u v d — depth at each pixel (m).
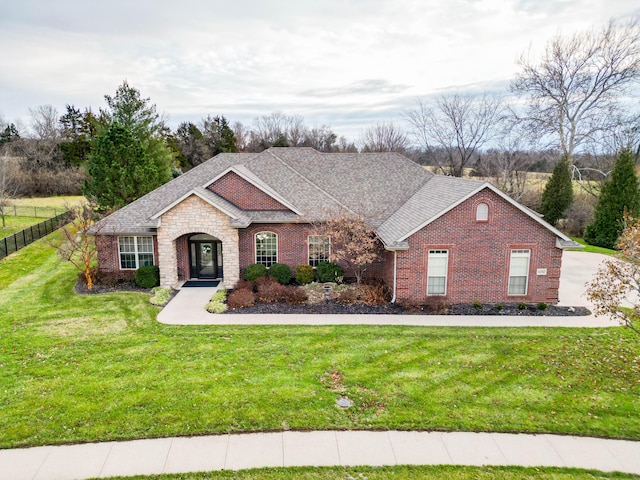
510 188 45.22
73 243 22.25
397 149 72.56
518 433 10.16
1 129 74.44
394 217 22.92
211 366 13.31
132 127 40.88
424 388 12.09
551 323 17.56
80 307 18.94
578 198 45.09
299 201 23.75
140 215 23.12
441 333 16.27
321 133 94.25
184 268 23.36
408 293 19.50
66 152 63.41
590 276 25.38
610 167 43.41
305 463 9.05
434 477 8.74
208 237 23.50
